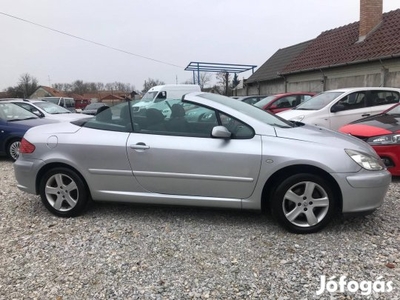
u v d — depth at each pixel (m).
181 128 3.97
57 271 3.08
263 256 3.28
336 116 8.36
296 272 3.01
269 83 23.91
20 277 3.00
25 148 4.28
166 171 3.90
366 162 3.64
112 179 4.07
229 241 3.58
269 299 2.66
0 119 8.19
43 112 9.65
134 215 4.29
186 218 4.17
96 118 4.32
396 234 3.67
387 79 13.27
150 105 4.14
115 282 2.90
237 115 3.89
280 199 3.70
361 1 15.66
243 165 3.72
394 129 5.62
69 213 4.23
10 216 4.38
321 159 3.59
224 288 2.80
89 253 3.38
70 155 4.11
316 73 17.72
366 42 15.18
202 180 3.84
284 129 3.91
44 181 4.24
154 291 2.78
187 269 3.08
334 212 3.79
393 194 4.95
